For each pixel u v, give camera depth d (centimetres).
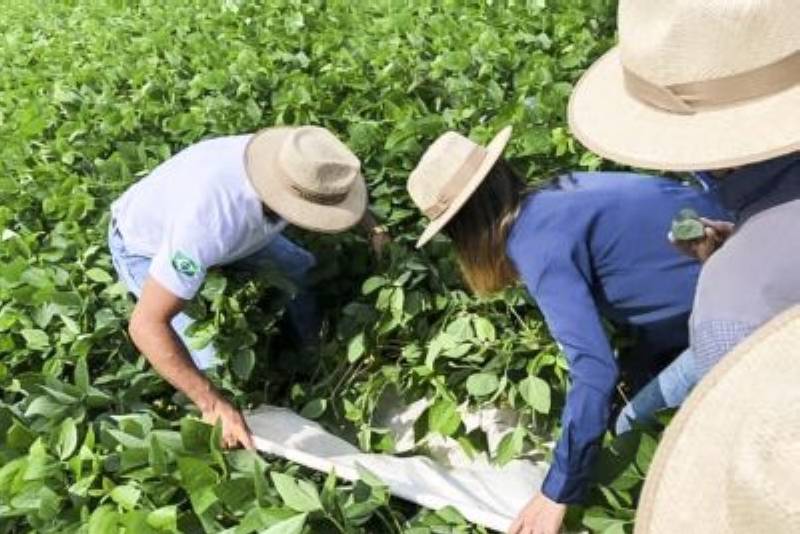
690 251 265
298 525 248
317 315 434
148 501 285
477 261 287
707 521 164
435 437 362
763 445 139
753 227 221
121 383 371
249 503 273
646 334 315
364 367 403
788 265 214
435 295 401
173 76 584
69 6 916
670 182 299
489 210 281
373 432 364
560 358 346
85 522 279
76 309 392
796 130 203
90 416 345
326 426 395
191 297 334
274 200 338
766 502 134
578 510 272
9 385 377
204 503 271
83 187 464
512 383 348
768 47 202
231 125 493
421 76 514
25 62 709
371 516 280
